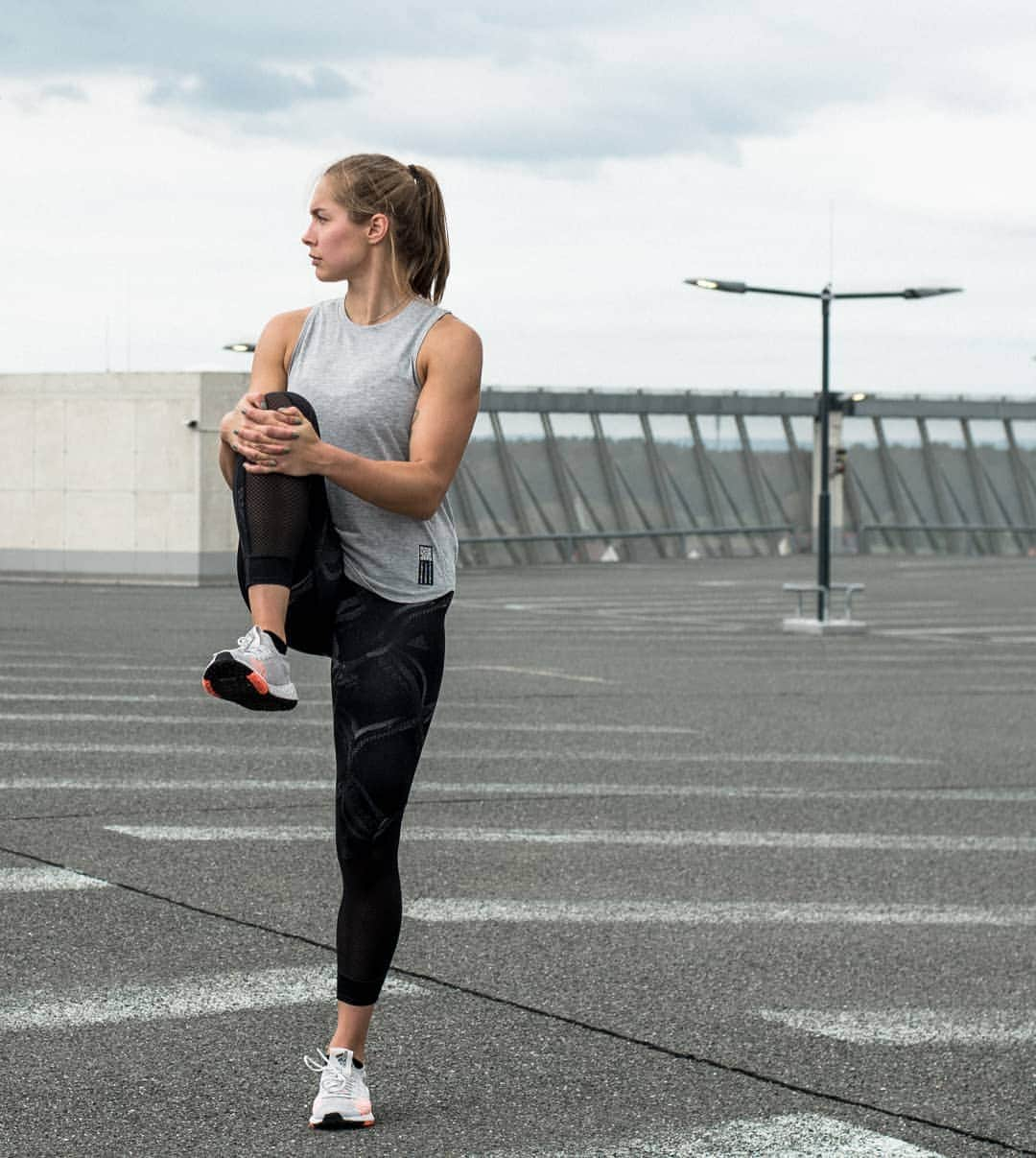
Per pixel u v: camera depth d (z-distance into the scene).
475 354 4.26
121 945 6.21
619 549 54.28
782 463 59.59
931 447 62.75
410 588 4.25
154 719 13.27
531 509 52.53
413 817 9.17
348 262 4.27
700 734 13.38
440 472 4.17
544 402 53.78
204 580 35.66
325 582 4.20
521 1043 5.15
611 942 6.44
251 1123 4.38
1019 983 5.97
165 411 35.78
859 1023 5.45
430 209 4.32
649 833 8.83
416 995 5.67
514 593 35.97
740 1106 4.61
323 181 4.28
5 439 36.91
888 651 22.59
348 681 4.24
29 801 9.29
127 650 19.70
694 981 5.92
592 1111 4.54
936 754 12.38
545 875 7.68
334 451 4.00
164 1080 4.71
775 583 40.38
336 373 4.25
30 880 7.27
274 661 3.91
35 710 13.66
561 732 13.30
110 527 36.16
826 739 13.23
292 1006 5.46
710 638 24.50
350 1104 4.35
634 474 55.56
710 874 7.79
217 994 5.59
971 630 26.80
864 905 7.20
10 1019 5.28
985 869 8.02
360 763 4.24
